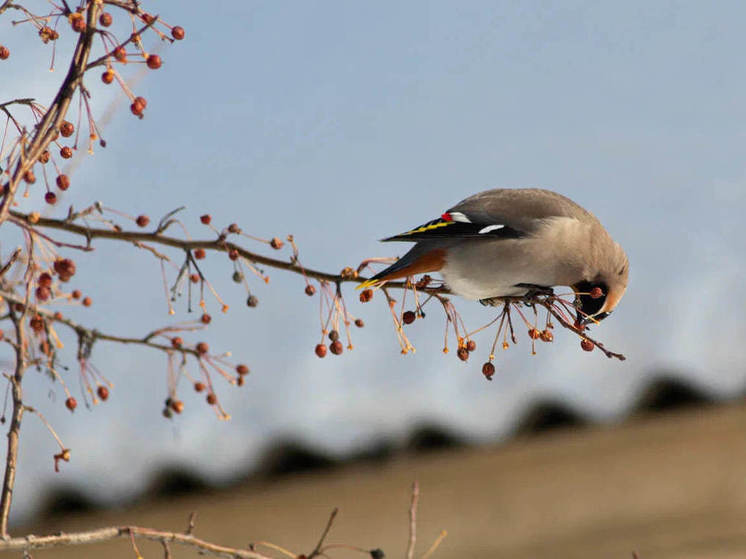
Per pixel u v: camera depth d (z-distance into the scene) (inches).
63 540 260.2
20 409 274.5
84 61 284.7
